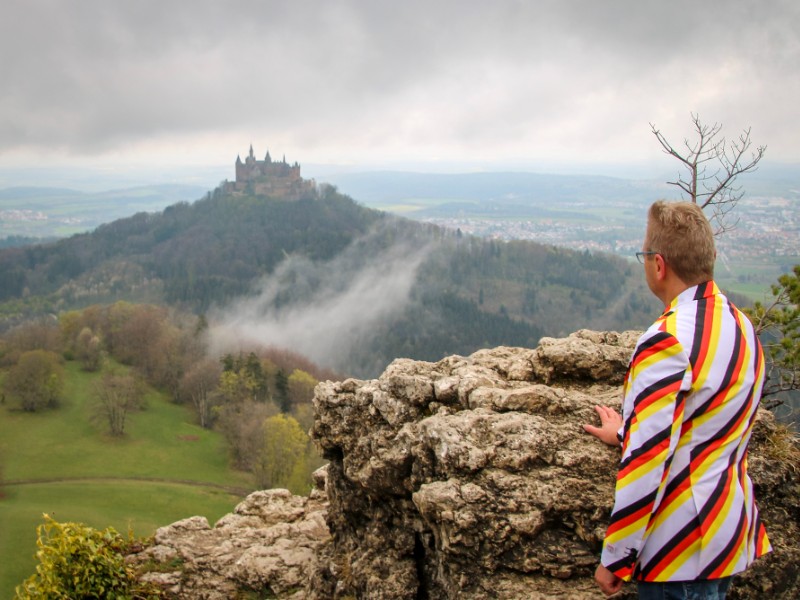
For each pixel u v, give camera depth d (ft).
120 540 24.67
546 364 19.08
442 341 564.30
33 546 171.01
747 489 11.09
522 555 14.32
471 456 15.23
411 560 17.99
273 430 241.96
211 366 340.80
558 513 14.46
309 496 28.78
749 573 14.49
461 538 14.42
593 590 13.85
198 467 264.31
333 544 22.17
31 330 382.42
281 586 22.36
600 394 17.93
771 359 28.86
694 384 10.41
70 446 272.31
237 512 27.61
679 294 11.48
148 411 317.42
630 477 10.36
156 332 380.17
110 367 355.36
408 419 18.75
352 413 20.52
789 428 17.75
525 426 15.78
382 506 18.99
